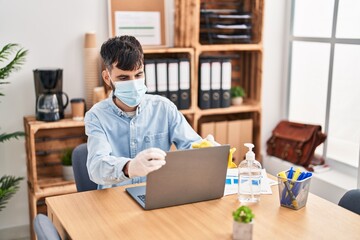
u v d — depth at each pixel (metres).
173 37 3.31
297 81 3.59
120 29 3.12
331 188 3.00
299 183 1.68
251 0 3.38
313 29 3.39
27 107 3.01
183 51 3.08
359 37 3.01
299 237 1.50
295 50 3.57
